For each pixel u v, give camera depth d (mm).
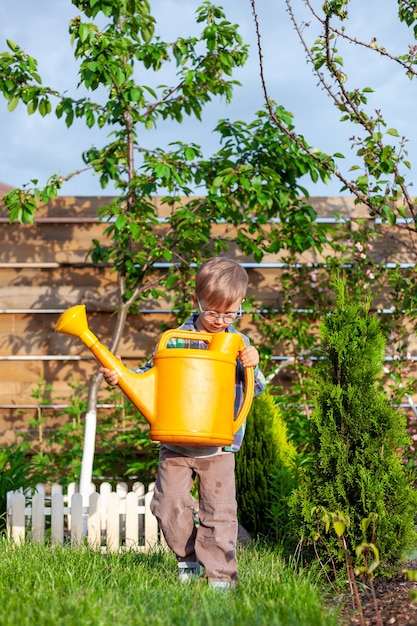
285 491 4250
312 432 3475
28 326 6426
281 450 4605
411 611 2588
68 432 5973
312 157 5004
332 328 3564
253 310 6309
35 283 6434
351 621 2531
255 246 5660
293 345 6312
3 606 2266
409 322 6230
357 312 3662
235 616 2199
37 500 4508
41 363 6430
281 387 5934
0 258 6410
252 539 4277
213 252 6375
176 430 2496
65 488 5727
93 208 6426
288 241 5625
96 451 6273
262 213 5852
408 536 3266
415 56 4645
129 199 5477
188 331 2648
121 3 4996
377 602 2812
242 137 5535
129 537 4418
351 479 3270
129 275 5762
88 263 6406
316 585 3029
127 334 6406
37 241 6414
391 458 3346
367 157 4805
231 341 2584
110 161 5703
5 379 6418
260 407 4660
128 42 5078
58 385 6402
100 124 5684
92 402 5301
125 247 5793
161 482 2961
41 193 5277
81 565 3107
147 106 5586
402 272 6316
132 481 6062
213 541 2865
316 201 6461
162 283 5973
